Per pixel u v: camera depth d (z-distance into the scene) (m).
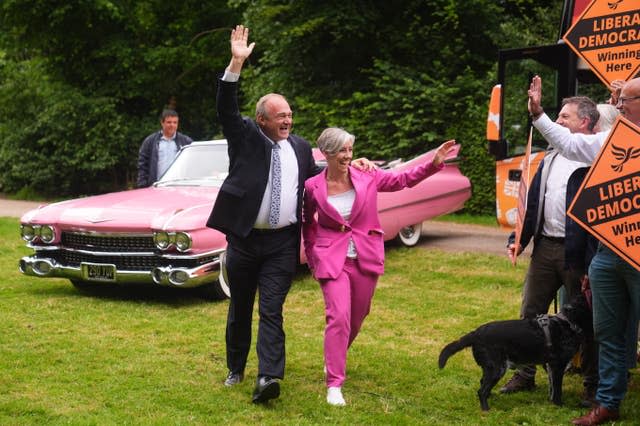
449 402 4.54
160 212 6.86
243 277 4.64
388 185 4.68
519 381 4.75
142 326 6.22
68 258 7.18
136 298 7.27
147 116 21.39
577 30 4.97
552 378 4.46
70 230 7.05
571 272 4.50
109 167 20.25
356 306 4.71
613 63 4.84
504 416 4.32
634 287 3.97
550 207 4.59
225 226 4.50
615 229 3.88
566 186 4.42
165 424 4.09
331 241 4.60
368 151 15.01
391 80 15.59
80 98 20.02
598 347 4.37
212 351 5.55
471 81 14.49
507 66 8.88
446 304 7.13
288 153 4.63
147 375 4.98
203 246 6.73
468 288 7.84
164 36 21.56
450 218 13.70
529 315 4.73
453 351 4.35
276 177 4.53
